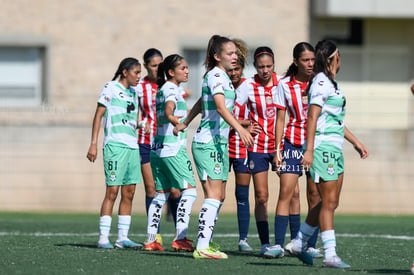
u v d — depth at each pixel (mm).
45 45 76438
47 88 76438
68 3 76875
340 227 47656
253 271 24062
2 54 76312
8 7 76000
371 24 82438
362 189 69625
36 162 67688
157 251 30172
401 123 74938
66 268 24547
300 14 79562
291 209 30453
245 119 31344
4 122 70375
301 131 28125
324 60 25016
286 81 28312
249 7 78875
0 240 34812
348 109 75438
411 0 77500
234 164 31312
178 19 78125
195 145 27406
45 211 67312
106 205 31203
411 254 30594
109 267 24781
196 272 23734
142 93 35438
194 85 78250
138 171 31562
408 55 83062
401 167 69875
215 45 27328
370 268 25688
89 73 77062
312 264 26188
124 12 77562
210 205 27188
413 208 69750
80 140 68188
